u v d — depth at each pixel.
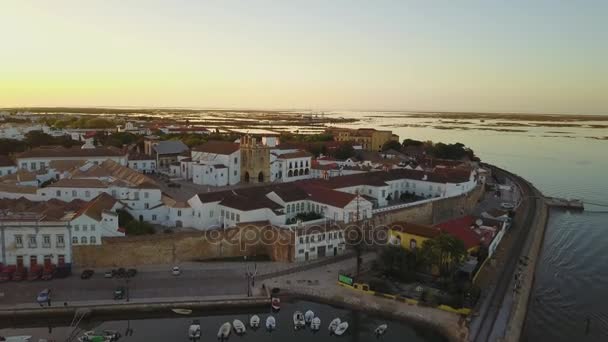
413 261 112.12
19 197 139.00
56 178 167.38
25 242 111.00
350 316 99.44
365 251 134.12
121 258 116.06
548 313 104.31
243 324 93.38
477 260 117.50
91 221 113.19
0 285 104.62
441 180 178.38
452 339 88.62
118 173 162.00
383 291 104.88
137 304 98.19
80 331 91.75
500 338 86.31
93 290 103.62
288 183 169.50
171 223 136.25
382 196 166.25
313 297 105.50
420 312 97.25
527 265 123.31
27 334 90.44
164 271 114.81
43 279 107.75
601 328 98.44
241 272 116.00
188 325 95.06
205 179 179.38
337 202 140.62
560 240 158.00
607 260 139.00
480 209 186.38
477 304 99.06
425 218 161.50
